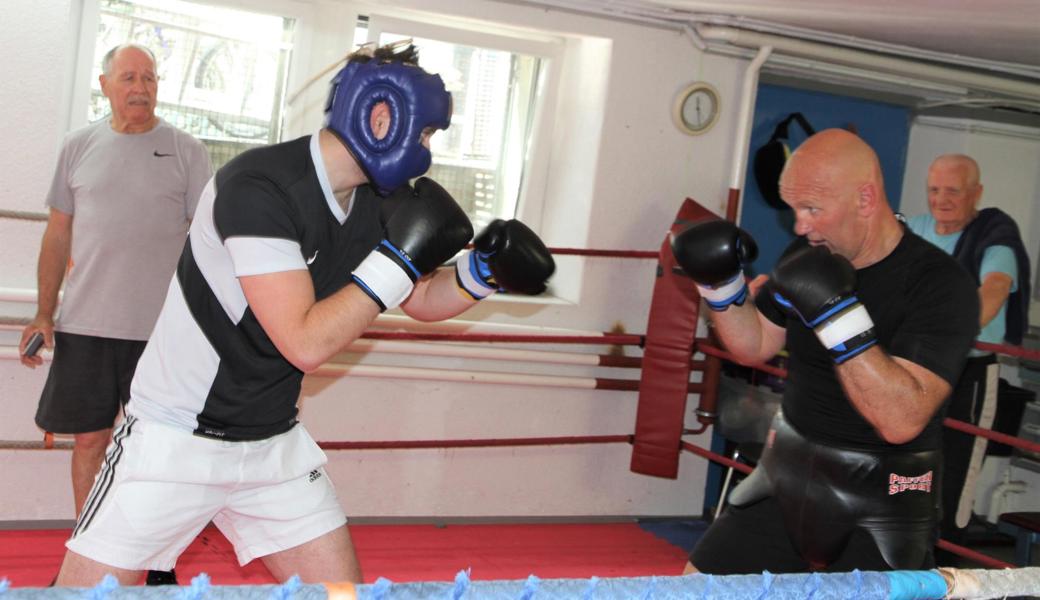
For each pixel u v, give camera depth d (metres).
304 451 1.84
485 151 4.17
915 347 1.81
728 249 1.96
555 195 4.25
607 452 4.15
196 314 1.69
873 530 1.90
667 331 3.94
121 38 3.53
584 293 4.08
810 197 1.86
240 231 1.58
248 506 1.79
